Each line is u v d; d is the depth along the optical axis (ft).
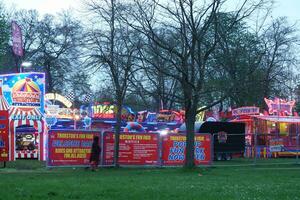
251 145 135.13
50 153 82.28
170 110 164.86
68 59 222.28
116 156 85.40
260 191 42.55
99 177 61.72
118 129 85.61
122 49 90.99
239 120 145.59
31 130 121.80
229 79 83.56
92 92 202.08
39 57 232.94
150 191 41.78
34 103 117.50
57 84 232.12
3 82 116.06
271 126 141.69
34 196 37.40
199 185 48.65
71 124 143.33
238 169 84.33
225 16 85.30
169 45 77.56
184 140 91.40
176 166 89.86
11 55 206.80
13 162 100.32
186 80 75.56
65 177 61.72
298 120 145.48
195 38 76.23
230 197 37.45
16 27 128.47
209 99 98.43
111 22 107.24
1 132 89.45
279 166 93.86
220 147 122.11
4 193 39.17
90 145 84.99
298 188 46.09
